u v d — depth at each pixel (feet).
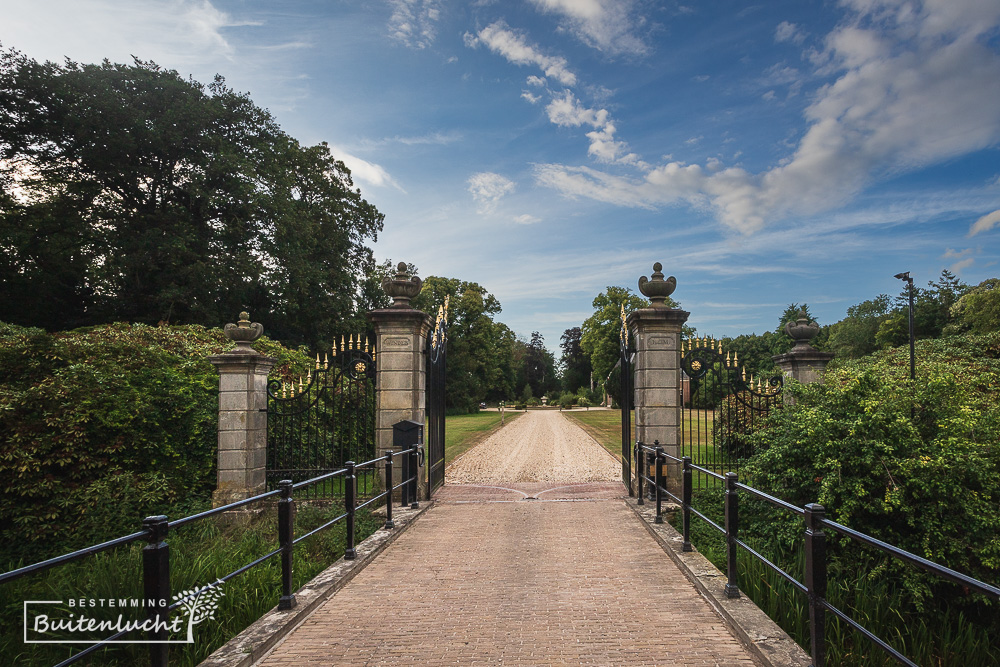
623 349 35.88
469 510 29.73
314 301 89.15
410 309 32.24
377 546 21.30
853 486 22.20
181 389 33.12
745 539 24.61
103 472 29.32
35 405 28.86
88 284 76.84
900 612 20.44
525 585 17.43
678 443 30.45
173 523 10.25
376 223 107.65
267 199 78.13
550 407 253.44
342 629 14.17
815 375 32.32
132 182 73.67
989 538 20.57
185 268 70.74
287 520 15.20
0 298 69.62
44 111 68.69
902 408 23.93
